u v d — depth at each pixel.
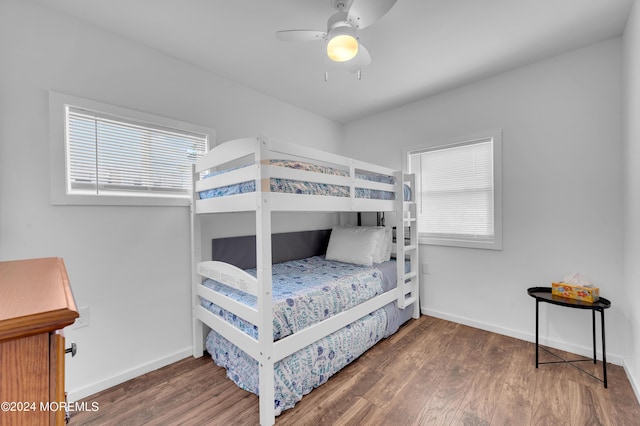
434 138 3.12
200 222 2.42
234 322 1.90
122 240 2.05
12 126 1.65
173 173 2.33
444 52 2.29
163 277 2.25
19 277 0.70
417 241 3.11
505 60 2.42
